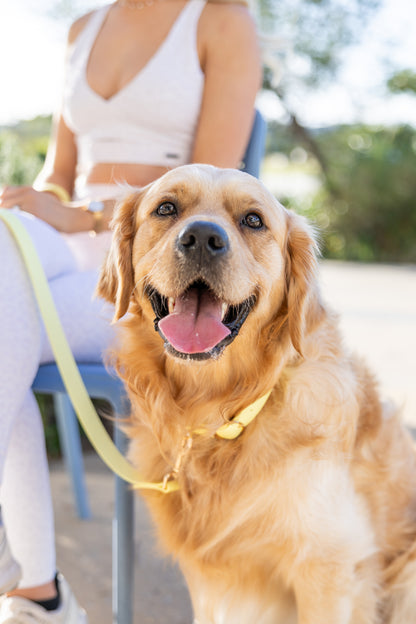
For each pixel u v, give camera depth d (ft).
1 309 5.82
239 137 8.12
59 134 9.57
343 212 58.65
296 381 6.10
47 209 7.75
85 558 9.32
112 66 8.46
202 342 5.70
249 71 8.18
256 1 9.20
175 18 8.37
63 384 6.66
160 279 5.85
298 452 5.91
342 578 6.11
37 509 6.42
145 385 6.52
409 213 57.41
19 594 6.37
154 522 6.91
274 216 6.42
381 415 7.18
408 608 7.11
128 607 6.81
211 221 5.70
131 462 6.82
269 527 5.98
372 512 6.89
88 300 7.00
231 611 6.64
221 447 6.15
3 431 5.70
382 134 61.93
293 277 6.51
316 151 62.44
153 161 8.31
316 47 60.08
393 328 25.82
